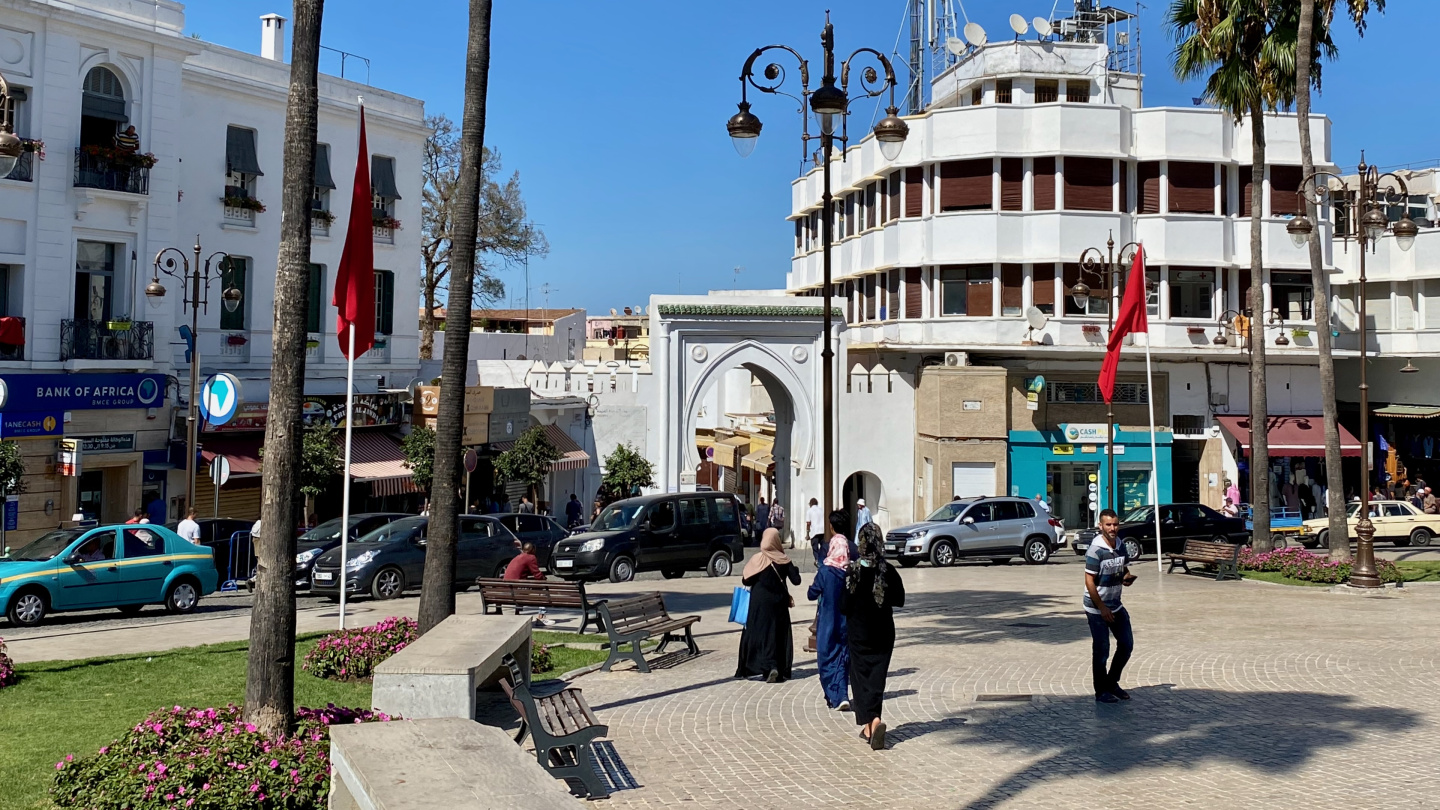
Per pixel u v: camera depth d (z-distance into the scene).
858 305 48.88
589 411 41.81
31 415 28.58
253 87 34.62
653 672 14.48
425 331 55.00
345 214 37.72
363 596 24.23
